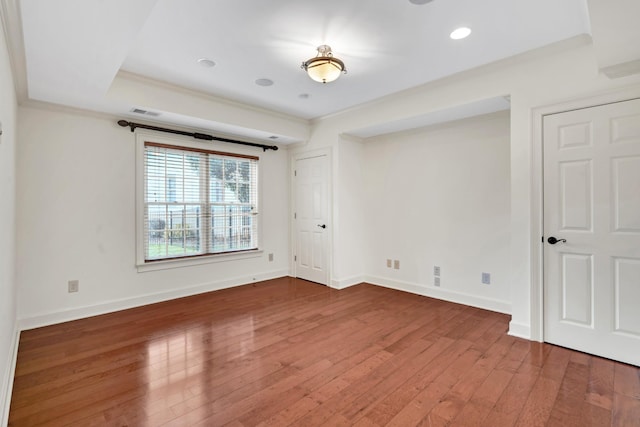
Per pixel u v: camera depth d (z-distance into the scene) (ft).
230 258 15.03
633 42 6.48
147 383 6.98
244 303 12.59
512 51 8.89
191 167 13.83
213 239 14.55
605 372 7.38
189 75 10.30
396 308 11.98
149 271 12.55
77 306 10.88
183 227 13.58
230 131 14.01
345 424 5.72
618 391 6.64
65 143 10.69
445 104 10.82
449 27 7.66
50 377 7.19
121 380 7.09
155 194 12.80
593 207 8.16
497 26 7.64
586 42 8.13
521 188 9.21
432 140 13.32
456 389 6.76
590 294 8.23
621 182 7.79
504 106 10.59
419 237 13.83
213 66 9.64
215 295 13.69
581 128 8.28
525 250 9.19
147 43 8.27
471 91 10.17
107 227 11.53
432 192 13.35
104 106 10.62
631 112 7.63
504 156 11.34
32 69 7.85
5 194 6.18
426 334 9.58
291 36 7.99
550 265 8.81
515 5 6.83
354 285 15.34
